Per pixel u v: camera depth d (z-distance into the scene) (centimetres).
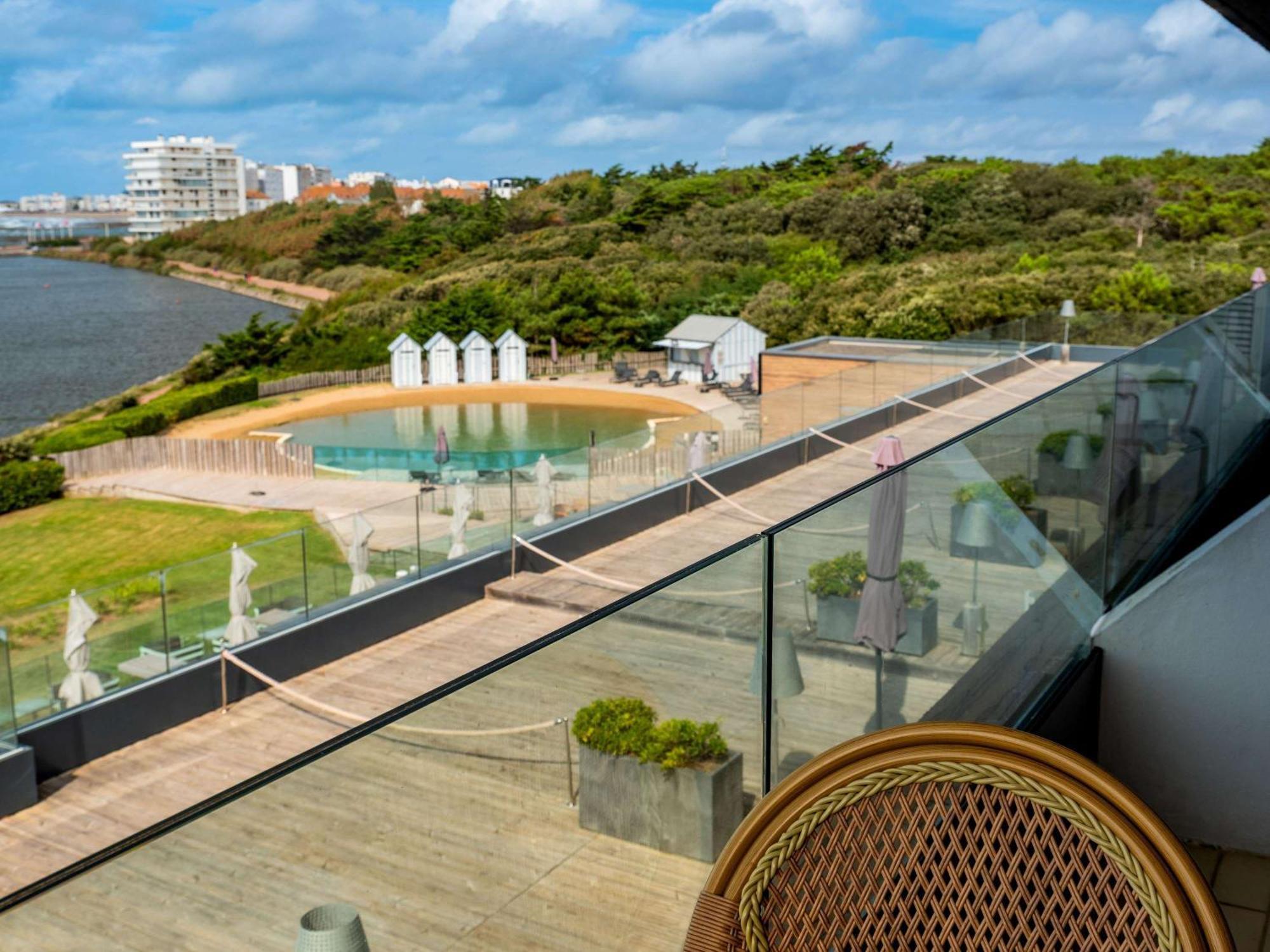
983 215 5059
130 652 832
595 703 194
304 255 9656
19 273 12812
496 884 174
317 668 912
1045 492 375
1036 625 368
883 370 1134
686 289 4919
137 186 18088
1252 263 3809
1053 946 121
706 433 1105
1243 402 668
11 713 768
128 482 3064
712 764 226
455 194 14000
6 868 662
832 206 5438
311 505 2736
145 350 6838
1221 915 112
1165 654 403
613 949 200
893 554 287
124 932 124
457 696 167
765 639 242
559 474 1112
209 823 132
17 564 2500
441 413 3969
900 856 127
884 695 288
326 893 146
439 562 1043
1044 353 1459
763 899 127
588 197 7519
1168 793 410
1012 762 122
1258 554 388
